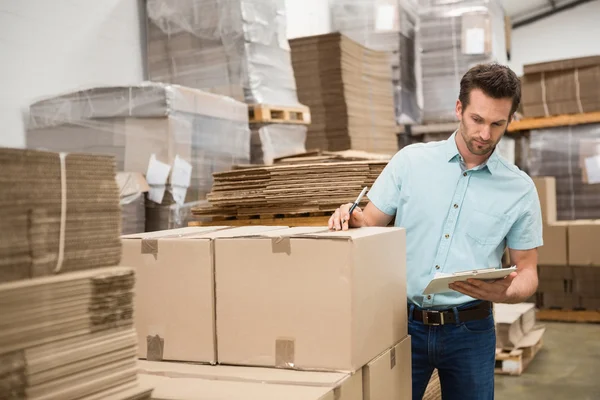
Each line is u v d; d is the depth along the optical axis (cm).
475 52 584
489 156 240
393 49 578
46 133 332
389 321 201
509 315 532
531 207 240
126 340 128
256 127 387
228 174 313
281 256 179
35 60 365
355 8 588
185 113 322
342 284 173
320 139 486
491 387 246
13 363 108
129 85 316
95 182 125
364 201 293
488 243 240
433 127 593
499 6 638
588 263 661
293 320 179
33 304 111
